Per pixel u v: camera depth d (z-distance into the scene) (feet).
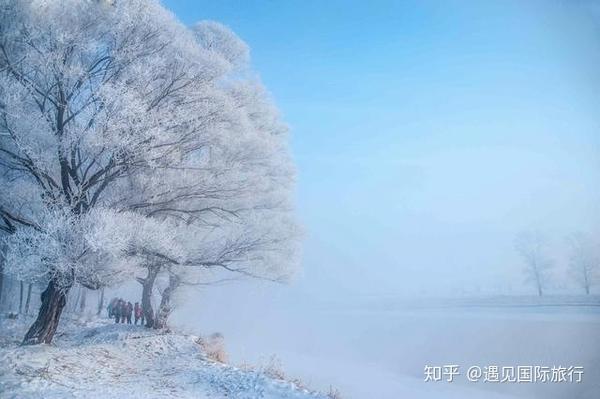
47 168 36.09
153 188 42.14
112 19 36.68
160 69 38.93
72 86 36.22
